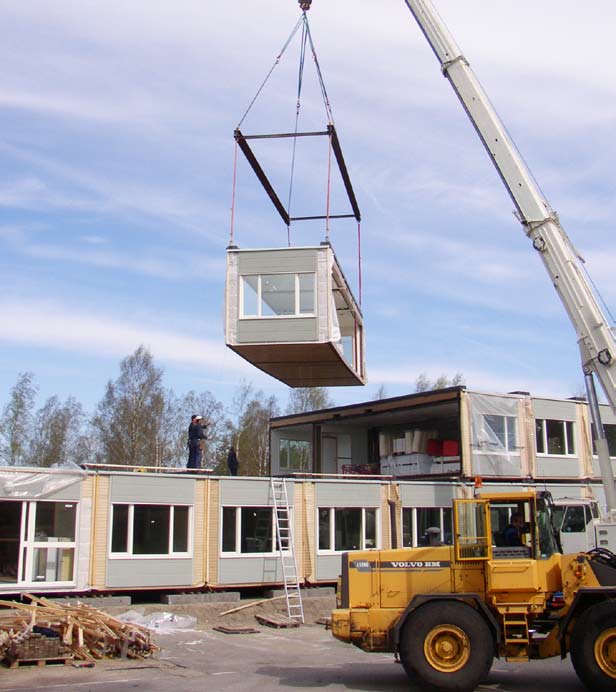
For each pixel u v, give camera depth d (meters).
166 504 21.91
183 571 21.86
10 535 19.70
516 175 17.38
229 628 19.34
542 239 17.00
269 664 14.90
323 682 13.05
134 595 22.19
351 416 33.81
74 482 20.53
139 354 57.62
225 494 22.98
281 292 19.28
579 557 12.37
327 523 25.00
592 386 17.08
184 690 12.15
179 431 60.06
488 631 12.00
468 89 17.97
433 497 27.41
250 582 22.89
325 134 18.22
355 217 21.67
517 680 13.32
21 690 12.09
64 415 65.38
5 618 15.12
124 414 55.84
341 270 20.97
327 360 20.83
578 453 32.62
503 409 30.67
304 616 21.77
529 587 12.27
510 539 12.83
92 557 20.55
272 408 67.44
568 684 12.97
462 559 12.69
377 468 33.84
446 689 11.84
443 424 33.91
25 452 60.69
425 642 12.05
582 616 11.71
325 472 36.25
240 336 19.20
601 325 16.20
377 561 13.29
